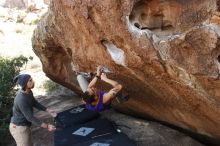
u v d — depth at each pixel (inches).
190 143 205.6
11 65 324.5
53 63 252.5
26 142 201.3
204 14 119.0
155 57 135.9
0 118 287.3
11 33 649.6
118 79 183.0
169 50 129.0
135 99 206.7
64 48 210.1
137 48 139.3
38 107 208.5
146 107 210.8
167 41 128.0
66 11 161.8
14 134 200.1
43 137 245.9
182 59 127.1
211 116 158.7
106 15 140.6
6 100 297.3
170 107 184.7
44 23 213.3
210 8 116.6
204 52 121.6
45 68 262.8
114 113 254.7
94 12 145.7
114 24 140.6
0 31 644.7
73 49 187.3
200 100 148.3
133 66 153.6
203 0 118.9
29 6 823.7
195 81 133.1
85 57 180.4
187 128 203.5
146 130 225.1
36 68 461.4
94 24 150.4
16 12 819.4
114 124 211.9
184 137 211.5
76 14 155.0
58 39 203.0
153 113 214.4
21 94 191.5
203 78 127.7
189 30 121.7
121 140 182.4
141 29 136.9
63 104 304.5
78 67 199.5
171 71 138.2
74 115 217.9
